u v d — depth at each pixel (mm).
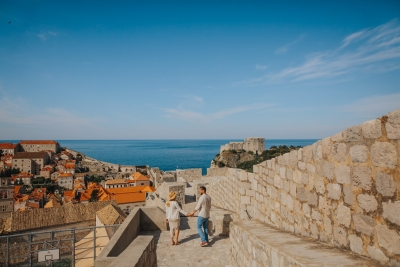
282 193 5949
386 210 2934
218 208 12227
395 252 2807
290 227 5516
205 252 7684
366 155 3250
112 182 83062
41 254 8375
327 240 4113
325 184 4176
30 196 62562
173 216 8250
